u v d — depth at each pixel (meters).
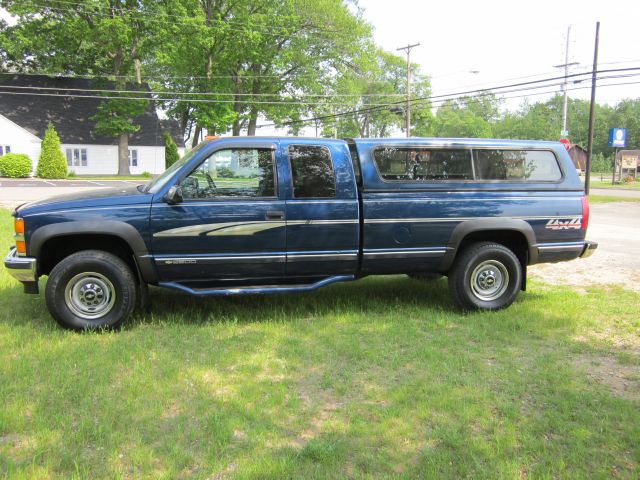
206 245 5.10
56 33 37.72
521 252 6.12
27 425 3.23
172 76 46.22
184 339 4.84
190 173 5.09
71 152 42.75
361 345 4.81
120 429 3.21
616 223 15.78
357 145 5.50
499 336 5.08
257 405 3.57
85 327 4.94
